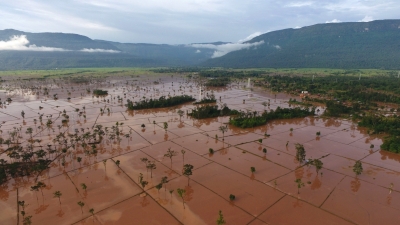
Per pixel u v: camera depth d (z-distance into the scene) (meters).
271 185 59.88
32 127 104.31
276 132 99.56
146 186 59.53
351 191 57.25
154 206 52.28
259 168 68.56
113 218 48.69
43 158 73.88
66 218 48.56
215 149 81.81
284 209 50.91
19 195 56.28
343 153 78.56
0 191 57.97
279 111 123.19
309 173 65.62
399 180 62.09
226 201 53.81
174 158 74.75
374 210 50.53
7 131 98.69
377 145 85.25
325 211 50.31
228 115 126.62
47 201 53.91
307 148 82.56
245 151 80.12
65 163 71.38
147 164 70.50
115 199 54.62
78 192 57.19
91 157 75.25
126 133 97.00
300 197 54.94
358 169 62.00
